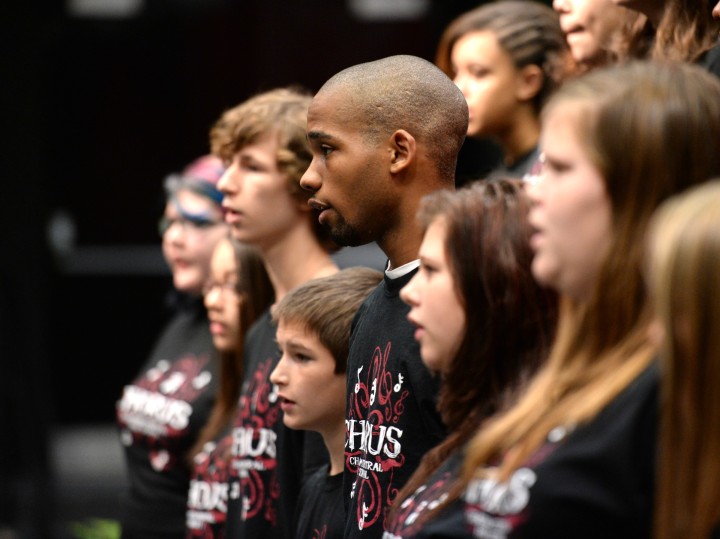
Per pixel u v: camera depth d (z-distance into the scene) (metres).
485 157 13.62
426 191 5.57
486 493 3.98
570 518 3.74
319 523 6.13
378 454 5.32
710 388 3.53
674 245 3.56
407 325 5.34
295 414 6.31
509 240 4.60
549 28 8.59
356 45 19.19
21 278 17.91
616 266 3.85
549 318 4.58
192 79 19.89
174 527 9.14
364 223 5.58
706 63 5.86
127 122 20.20
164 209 10.35
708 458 3.55
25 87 17.95
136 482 9.41
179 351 9.58
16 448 17.75
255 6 19.41
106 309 20.59
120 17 19.69
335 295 6.31
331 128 5.58
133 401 9.59
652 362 3.81
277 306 6.51
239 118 7.39
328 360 6.21
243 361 8.19
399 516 4.62
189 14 19.62
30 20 17.86
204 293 9.56
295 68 19.44
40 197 18.12
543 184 4.02
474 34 8.59
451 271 4.64
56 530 17.81
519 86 8.53
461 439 4.60
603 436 3.77
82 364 20.66
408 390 5.23
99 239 20.52
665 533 3.61
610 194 3.86
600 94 3.91
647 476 3.72
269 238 7.42
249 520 7.20
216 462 8.16
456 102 5.66
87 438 20.70
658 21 6.25
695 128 3.87
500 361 4.61
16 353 17.86
